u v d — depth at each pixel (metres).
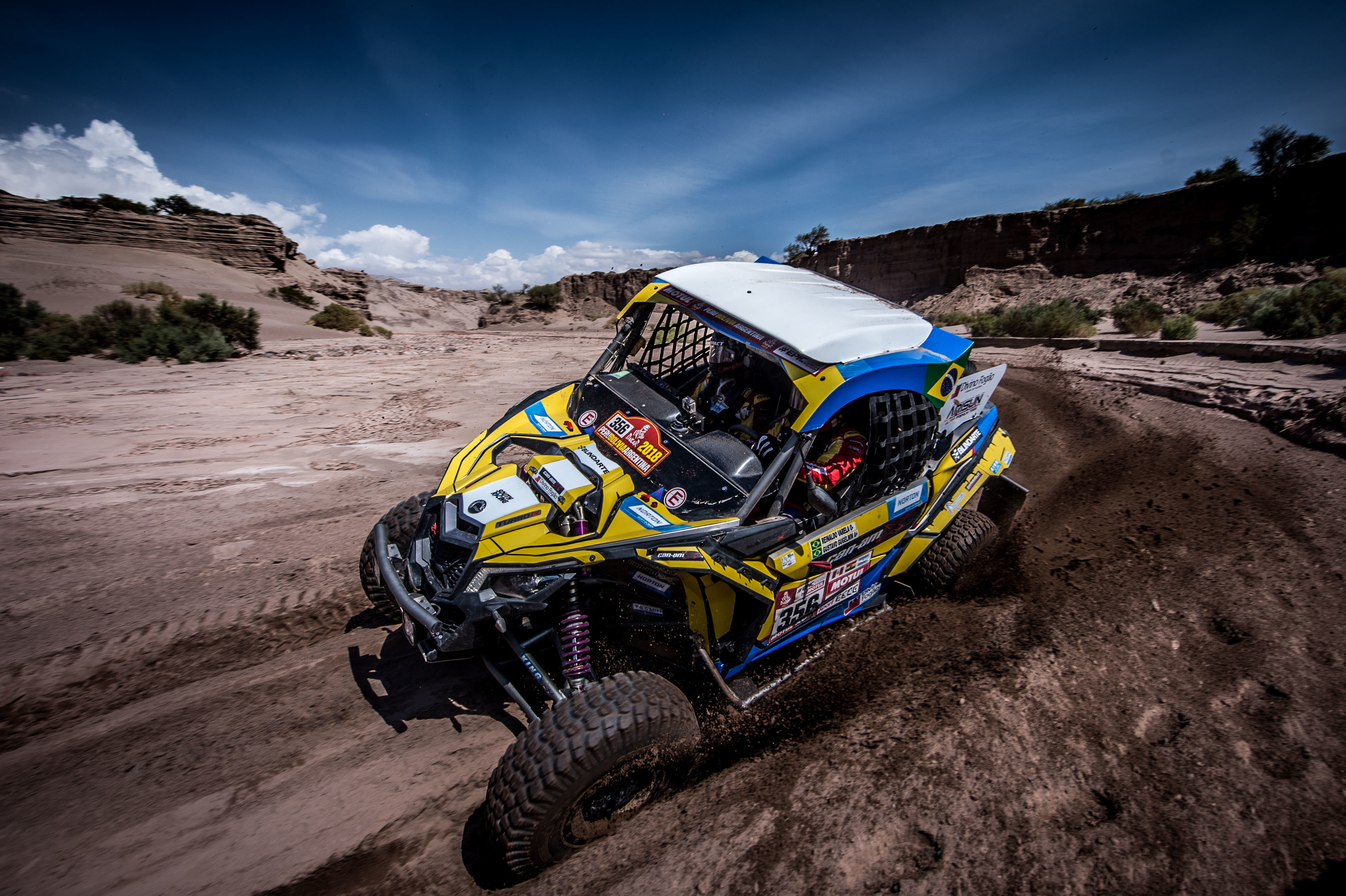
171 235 68.06
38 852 2.62
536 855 2.44
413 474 7.27
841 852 2.57
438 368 17.33
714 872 2.51
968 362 4.37
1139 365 12.73
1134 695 3.39
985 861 2.49
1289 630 3.84
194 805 2.88
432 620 2.87
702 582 3.12
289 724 3.38
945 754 3.04
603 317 99.56
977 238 44.38
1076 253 40.31
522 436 3.81
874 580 4.16
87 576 4.77
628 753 2.47
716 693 3.53
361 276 103.88
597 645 3.46
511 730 3.41
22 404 11.04
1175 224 36.41
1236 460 6.77
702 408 4.12
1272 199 32.12
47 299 34.91
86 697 3.53
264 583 4.73
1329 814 2.63
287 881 2.55
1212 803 2.70
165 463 7.59
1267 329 14.45
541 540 3.02
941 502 4.41
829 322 3.61
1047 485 6.78
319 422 10.00
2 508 5.97
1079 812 2.70
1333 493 5.71
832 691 3.61
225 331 23.62
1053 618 4.18
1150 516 5.66
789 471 3.33
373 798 2.96
